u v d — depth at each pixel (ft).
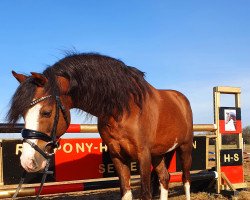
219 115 21.54
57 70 11.28
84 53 12.17
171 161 20.22
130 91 12.51
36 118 9.98
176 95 16.44
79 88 11.50
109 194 21.34
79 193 21.67
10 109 9.93
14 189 15.05
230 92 22.12
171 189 23.07
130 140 12.50
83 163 17.31
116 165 13.12
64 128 10.91
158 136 13.82
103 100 11.92
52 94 10.32
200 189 22.06
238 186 21.61
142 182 12.61
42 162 10.11
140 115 12.64
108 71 12.03
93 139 17.67
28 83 10.16
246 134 103.81
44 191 15.79
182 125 15.61
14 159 15.43
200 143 21.29
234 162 21.89
